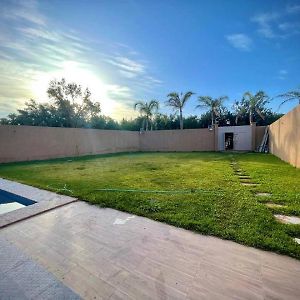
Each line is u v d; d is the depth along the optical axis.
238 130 18.00
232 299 1.77
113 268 2.21
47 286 1.96
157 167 8.85
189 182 5.82
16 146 11.79
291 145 9.08
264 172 7.14
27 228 3.20
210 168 8.37
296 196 4.37
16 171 8.22
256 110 20.16
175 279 2.02
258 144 17.44
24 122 26.38
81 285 1.97
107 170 8.20
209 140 18.30
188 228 3.05
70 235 2.95
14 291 1.90
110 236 2.89
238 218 3.29
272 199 4.18
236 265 2.21
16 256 2.46
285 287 1.89
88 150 15.91
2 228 3.21
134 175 7.00
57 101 25.84
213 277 2.04
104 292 1.88
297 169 7.67
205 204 3.93
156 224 3.23
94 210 3.89
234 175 6.81
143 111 22.61
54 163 10.82
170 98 21.11
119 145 18.50
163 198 4.33
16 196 4.88
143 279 2.03
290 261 2.27
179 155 14.66
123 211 3.80
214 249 2.52
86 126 27.55
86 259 2.38
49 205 4.10
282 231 2.86
